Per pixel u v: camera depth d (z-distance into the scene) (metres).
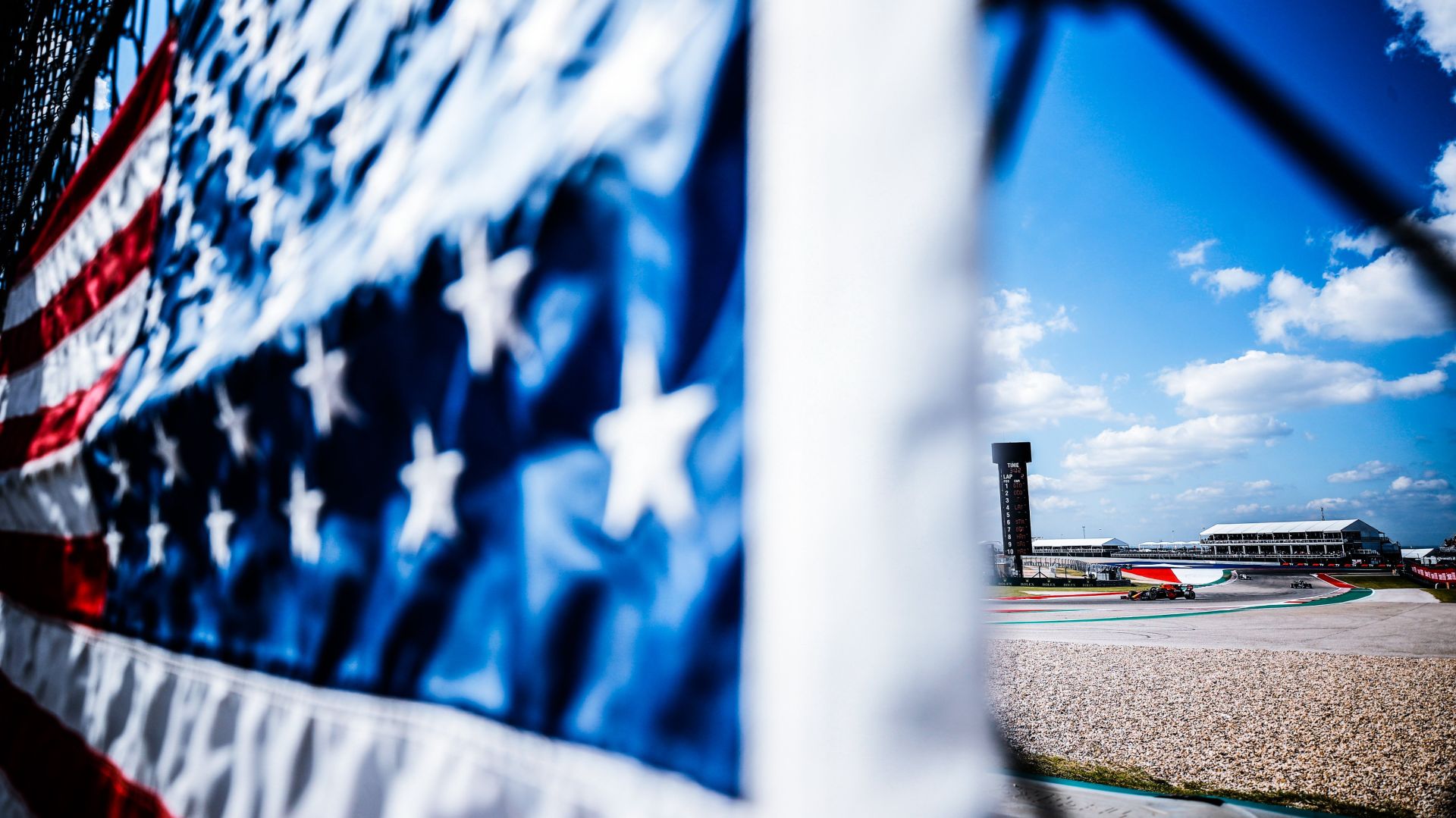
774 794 0.53
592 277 0.81
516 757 0.84
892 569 0.48
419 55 1.41
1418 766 8.60
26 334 3.62
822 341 0.55
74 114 3.58
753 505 0.59
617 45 0.90
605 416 0.78
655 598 0.69
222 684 1.51
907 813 0.46
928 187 0.51
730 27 0.71
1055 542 93.19
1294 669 15.23
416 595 1.05
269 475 1.44
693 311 0.69
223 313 1.81
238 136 2.03
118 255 2.66
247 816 1.33
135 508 2.05
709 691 0.62
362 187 1.43
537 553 0.85
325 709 1.20
